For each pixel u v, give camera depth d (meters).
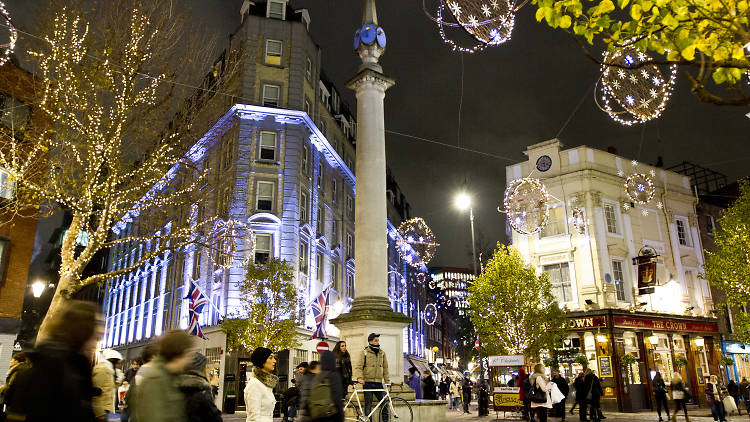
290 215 28.86
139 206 15.38
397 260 51.19
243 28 31.52
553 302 24.72
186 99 16.02
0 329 20.88
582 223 27.23
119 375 7.45
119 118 14.06
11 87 18.62
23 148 15.81
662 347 27.00
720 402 18.39
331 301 33.25
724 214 23.98
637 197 27.70
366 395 9.86
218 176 19.86
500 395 19.11
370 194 14.52
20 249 22.12
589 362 25.31
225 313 26.19
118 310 44.78
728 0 4.15
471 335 53.50
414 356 51.72
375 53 15.83
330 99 38.84
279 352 26.12
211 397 3.96
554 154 29.48
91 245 13.87
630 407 23.86
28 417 2.76
